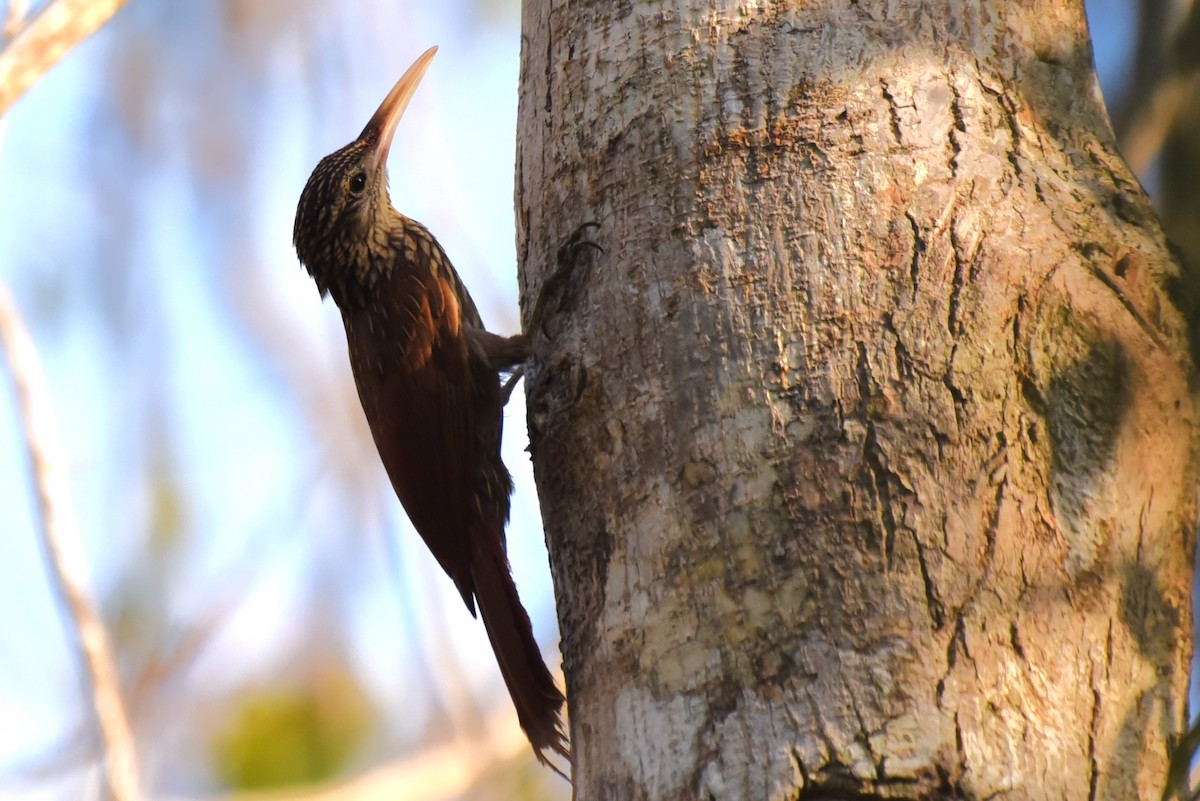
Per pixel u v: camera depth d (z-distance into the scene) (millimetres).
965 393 5938
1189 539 5953
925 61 5969
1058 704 5918
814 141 5965
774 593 5930
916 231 5949
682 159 5973
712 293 5957
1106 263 5957
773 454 5938
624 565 5953
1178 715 5938
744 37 5980
